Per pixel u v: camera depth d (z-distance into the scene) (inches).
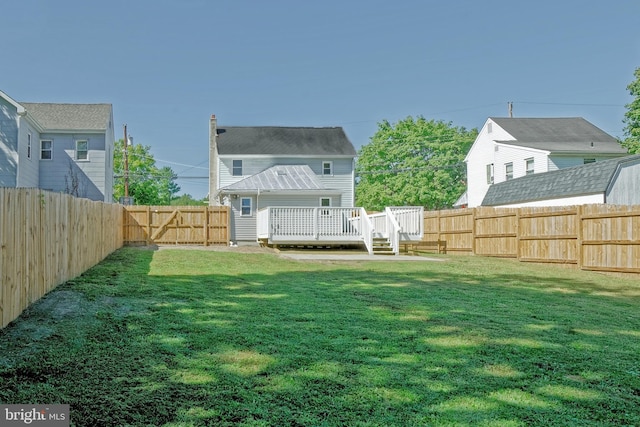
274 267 438.0
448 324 213.6
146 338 176.6
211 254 524.7
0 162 732.0
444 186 1733.5
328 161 1125.7
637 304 290.8
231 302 250.7
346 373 146.6
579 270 479.2
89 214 366.3
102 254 438.3
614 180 629.6
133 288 281.4
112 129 1035.3
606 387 141.6
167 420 112.0
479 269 458.0
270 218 682.2
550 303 280.1
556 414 121.7
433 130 1774.1
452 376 147.3
